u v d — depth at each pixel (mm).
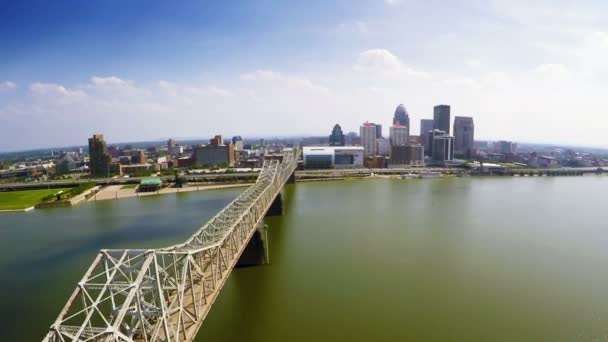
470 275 69188
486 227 105250
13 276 71812
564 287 63969
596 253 82438
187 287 45031
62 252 86562
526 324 51594
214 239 49812
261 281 66125
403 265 74250
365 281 66000
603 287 63875
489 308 56156
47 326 52875
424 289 62875
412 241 90812
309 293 61094
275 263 75062
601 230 102500
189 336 34250
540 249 85375
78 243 93750
